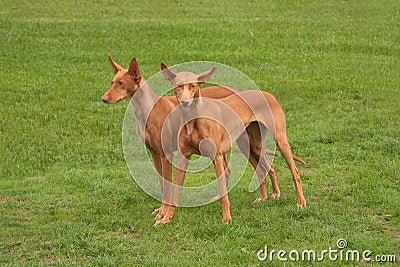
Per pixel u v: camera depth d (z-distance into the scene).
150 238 9.24
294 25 25.22
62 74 19.55
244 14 27.31
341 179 11.59
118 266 8.40
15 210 10.68
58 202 10.99
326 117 15.75
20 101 17.11
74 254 8.78
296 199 10.66
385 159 12.55
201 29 24.44
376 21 25.55
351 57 21.30
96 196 11.30
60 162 13.52
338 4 28.39
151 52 21.80
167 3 29.23
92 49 22.27
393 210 9.90
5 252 8.99
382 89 17.78
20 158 13.63
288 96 17.44
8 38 23.05
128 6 28.69
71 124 15.52
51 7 28.22
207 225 9.38
